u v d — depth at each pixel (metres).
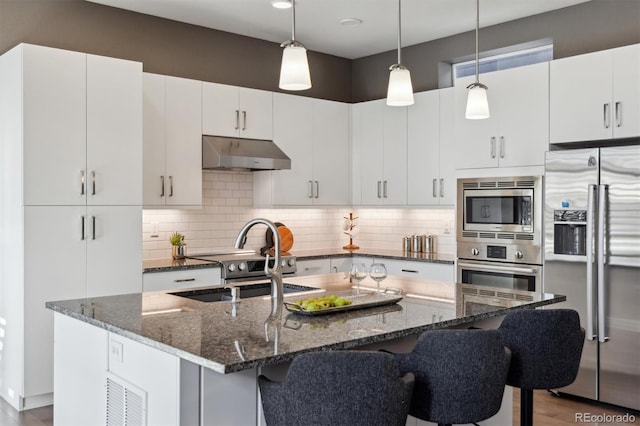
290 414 2.06
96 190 4.43
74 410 2.99
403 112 6.02
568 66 4.61
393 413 2.06
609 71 4.39
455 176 5.36
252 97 5.64
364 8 5.18
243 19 5.50
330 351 2.02
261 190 5.97
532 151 4.82
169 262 5.17
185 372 2.17
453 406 2.37
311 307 2.73
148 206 4.95
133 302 3.11
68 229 4.30
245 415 2.31
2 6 4.63
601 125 4.43
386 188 6.18
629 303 4.11
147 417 2.38
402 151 6.03
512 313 2.82
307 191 6.09
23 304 4.11
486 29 5.69
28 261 4.13
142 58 5.34
